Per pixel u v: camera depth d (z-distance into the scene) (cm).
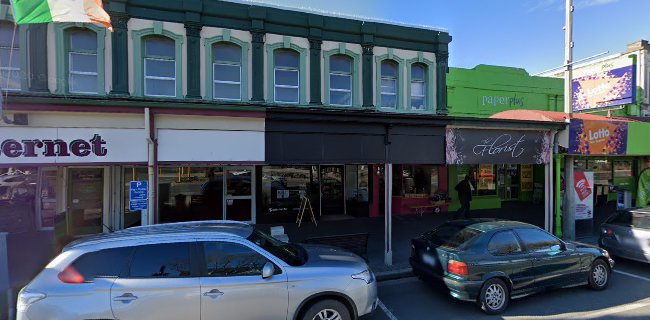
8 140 562
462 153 855
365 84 1170
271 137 693
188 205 1120
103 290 368
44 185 956
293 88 1116
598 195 1595
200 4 1002
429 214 1330
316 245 571
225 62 1046
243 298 398
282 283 412
